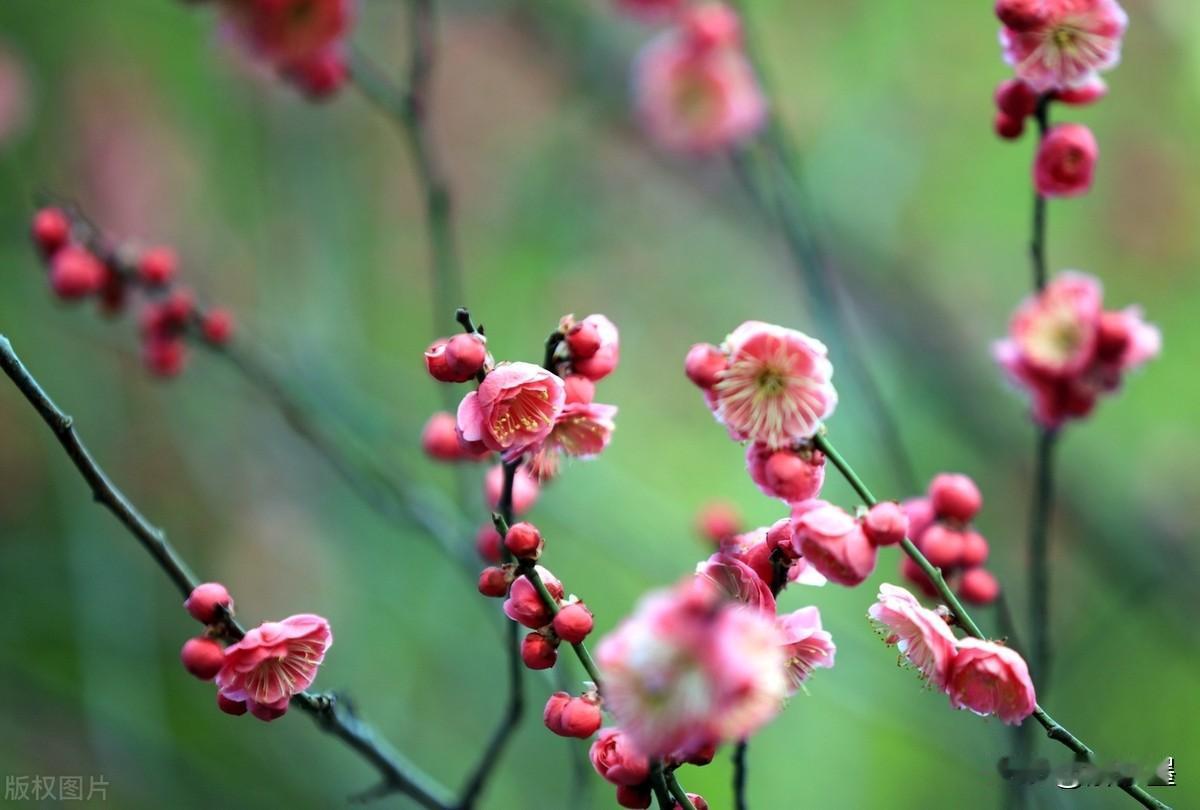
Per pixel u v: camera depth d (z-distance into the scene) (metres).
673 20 7.24
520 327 9.37
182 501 8.52
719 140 6.84
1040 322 4.23
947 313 9.03
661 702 2.21
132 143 9.08
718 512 5.39
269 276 8.40
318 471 8.27
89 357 8.33
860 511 2.86
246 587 8.36
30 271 7.50
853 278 8.87
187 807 6.92
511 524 3.15
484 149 9.91
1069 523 8.02
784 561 2.92
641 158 9.80
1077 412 4.25
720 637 2.18
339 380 7.01
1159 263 9.20
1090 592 7.71
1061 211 9.32
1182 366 8.94
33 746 7.27
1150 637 7.12
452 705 7.47
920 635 2.87
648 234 9.85
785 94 9.57
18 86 8.52
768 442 2.86
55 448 7.63
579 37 9.29
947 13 9.48
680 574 6.68
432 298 9.59
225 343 5.45
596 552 8.04
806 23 9.70
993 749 5.86
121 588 7.24
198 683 7.85
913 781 7.41
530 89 10.02
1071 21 3.50
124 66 9.09
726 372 2.86
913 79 9.51
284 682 3.05
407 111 5.63
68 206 5.39
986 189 9.36
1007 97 3.85
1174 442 8.56
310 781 6.98
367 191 9.55
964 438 8.58
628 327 9.66
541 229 9.52
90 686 6.85
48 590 7.66
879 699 6.28
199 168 9.14
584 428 3.10
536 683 6.93
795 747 7.55
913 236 9.22
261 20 5.71
